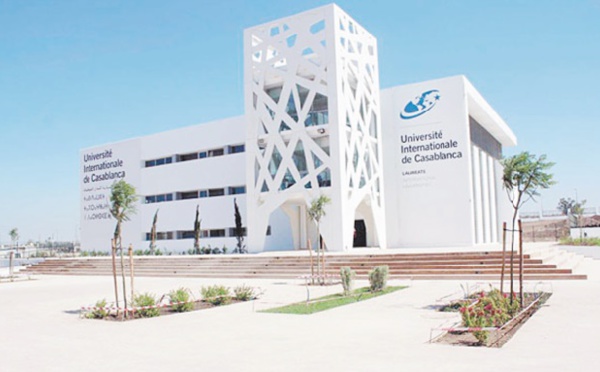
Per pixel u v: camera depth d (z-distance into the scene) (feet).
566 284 56.65
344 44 109.50
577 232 192.24
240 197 131.85
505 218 159.63
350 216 103.55
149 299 45.34
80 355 28.25
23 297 62.23
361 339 30.53
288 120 109.09
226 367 24.50
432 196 115.75
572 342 27.91
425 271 70.23
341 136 102.89
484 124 143.84
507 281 61.31
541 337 29.40
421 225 116.47
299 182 106.63
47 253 231.50
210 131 140.67
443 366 23.27
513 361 23.85
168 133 149.07
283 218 129.49
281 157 111.65
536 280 61.57
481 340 28.27
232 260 92.89
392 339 30.22
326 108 106.63
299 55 108.78
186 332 34.91
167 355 27.66
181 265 96.58
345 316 39.86
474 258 71.46
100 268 107.86
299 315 41.14
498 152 169.27
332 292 57.77
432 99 116.88
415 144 118.11
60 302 55.83
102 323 40.19
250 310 44.93
